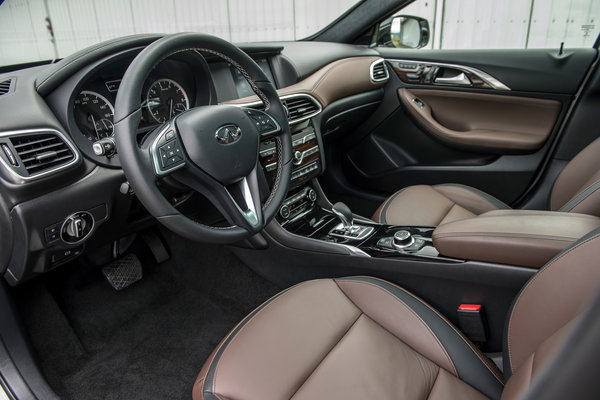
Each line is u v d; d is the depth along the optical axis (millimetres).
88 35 6207
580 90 1593
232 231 878
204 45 865
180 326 1464
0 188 926
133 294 1550
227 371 824
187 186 933
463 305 1009
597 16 2385
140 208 1262
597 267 583
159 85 1154
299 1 4125
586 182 1129
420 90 1888
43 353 1312
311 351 843
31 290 1437
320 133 1558
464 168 1849
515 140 1706
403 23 1899
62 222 1013
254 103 1345
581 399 392
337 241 1308
